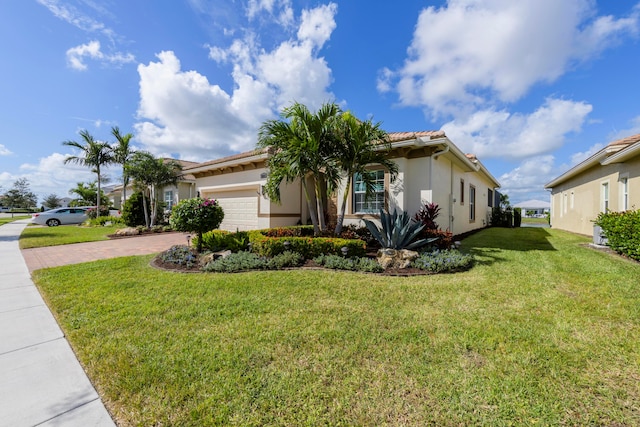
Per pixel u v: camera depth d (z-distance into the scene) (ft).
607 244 27.61
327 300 14.43
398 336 10.55
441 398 7.32
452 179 38.27
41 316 13.06
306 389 7.66
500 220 68.03
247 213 42.01
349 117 25.17
